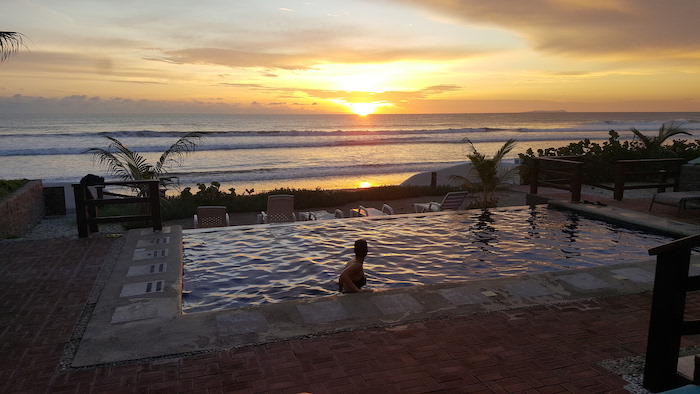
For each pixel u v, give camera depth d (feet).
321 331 14.56
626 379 11.81
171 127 298.97
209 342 13.85
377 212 39.55
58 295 18.20
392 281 22.40
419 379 11.78
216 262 25.41
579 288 18.48
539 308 16.51
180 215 44.39
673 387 11.05
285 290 21.26
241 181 93.76
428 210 41.57
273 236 31.17
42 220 39.55
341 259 26.05
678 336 10.93
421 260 25.88
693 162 39.58
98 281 19.85
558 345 13.69
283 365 12.51
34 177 96.07
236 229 32.99
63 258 23.40
